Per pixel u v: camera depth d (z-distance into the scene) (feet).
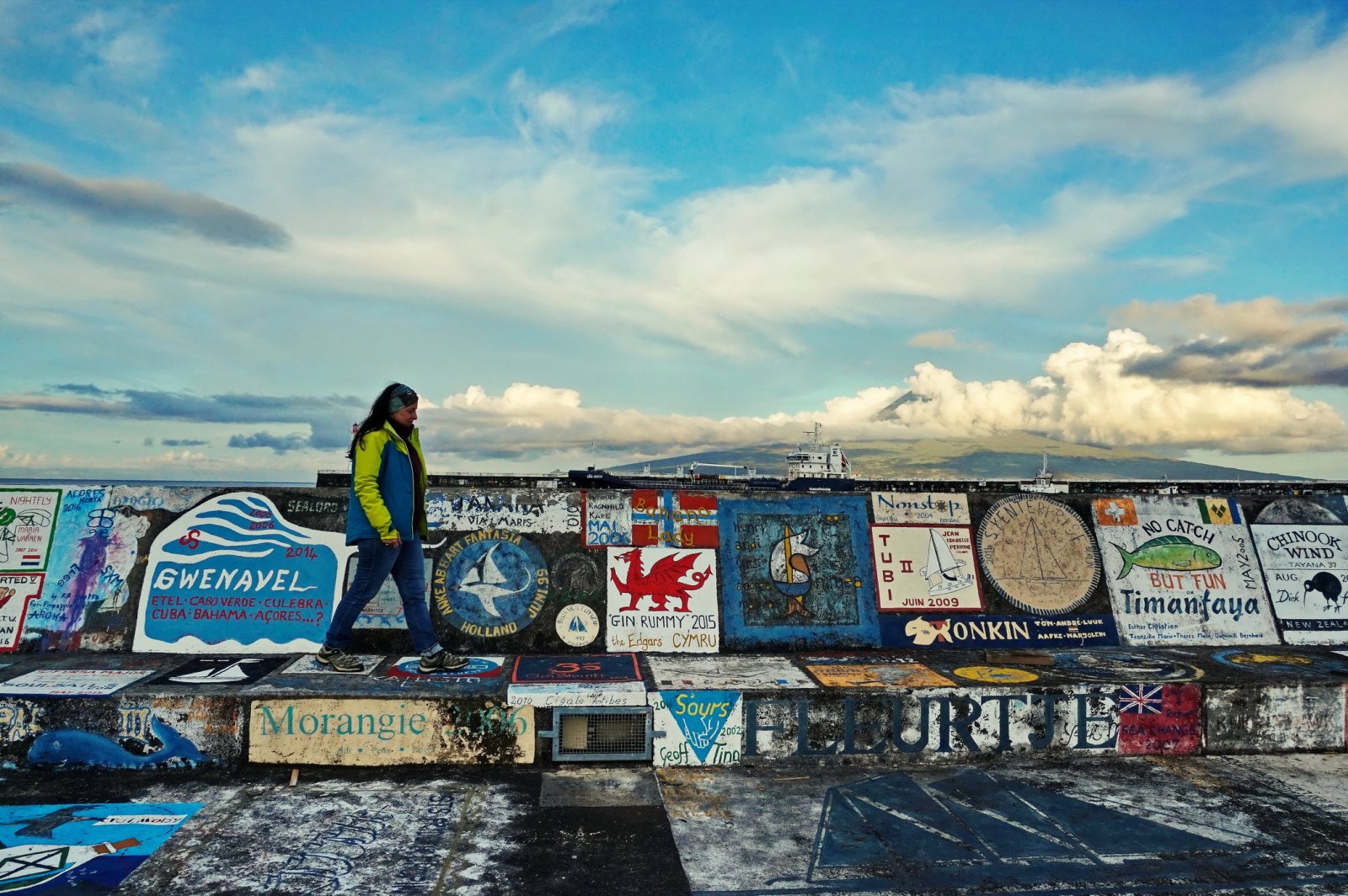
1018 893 10.33
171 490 18.89
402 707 14.11
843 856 11.26
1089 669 16.89
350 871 10.44
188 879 10.11
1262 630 19.93
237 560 18.25
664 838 11.70
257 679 15.05
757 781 13.98
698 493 20.04
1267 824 12.50
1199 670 16.80
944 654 18.07
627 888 10.23
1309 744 16.02
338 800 12.67
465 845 11.27
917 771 14.60
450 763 14.20
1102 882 10.63
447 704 14.19
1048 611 19.61
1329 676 16.38
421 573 16.12
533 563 18.71
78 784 13.15
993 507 20.72
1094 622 19.60
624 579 18.74
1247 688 15.90
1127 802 13.30
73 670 15.47
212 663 16.26
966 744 15.12
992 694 15.23
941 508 20.56
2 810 12.11
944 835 11.99
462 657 16.67
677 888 10.29
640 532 19.30
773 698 14.80
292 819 11.93
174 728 13.84
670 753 14.58
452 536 18.86
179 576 17.99
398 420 15.67
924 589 19.45
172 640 17.29
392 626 17.74
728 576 19.04
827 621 18.80
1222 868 11.03
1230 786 14.08
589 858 11.01
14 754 13.64
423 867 10.61
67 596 17.65
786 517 19.90
